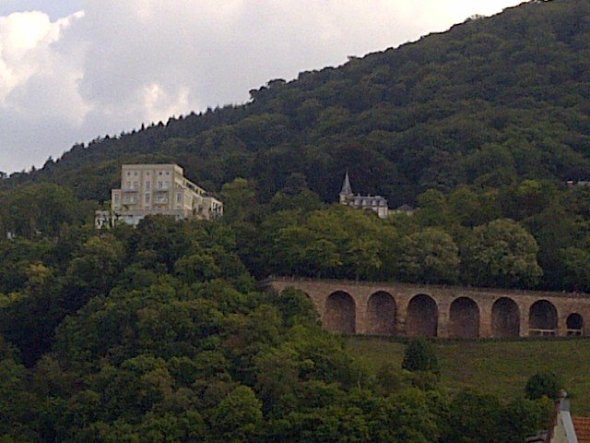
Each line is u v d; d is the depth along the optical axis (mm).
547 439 110938
